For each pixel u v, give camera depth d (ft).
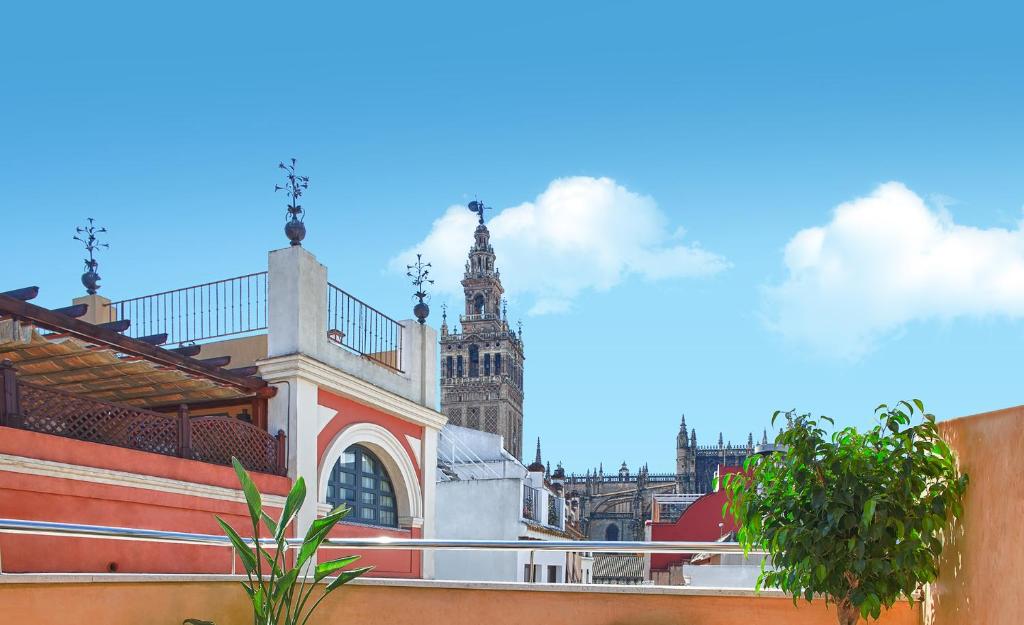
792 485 19.85
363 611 24.76
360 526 53.31
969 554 17.46
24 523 19.81
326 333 50.98
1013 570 15.70
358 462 54.70
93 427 36.78
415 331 60.59
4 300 34.71
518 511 88.12
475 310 397.80
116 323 42.09
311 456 48.21
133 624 22.38
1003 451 16.28
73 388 46.65
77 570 35.17
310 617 25.26
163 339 45.62
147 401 49.75
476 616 23.54
